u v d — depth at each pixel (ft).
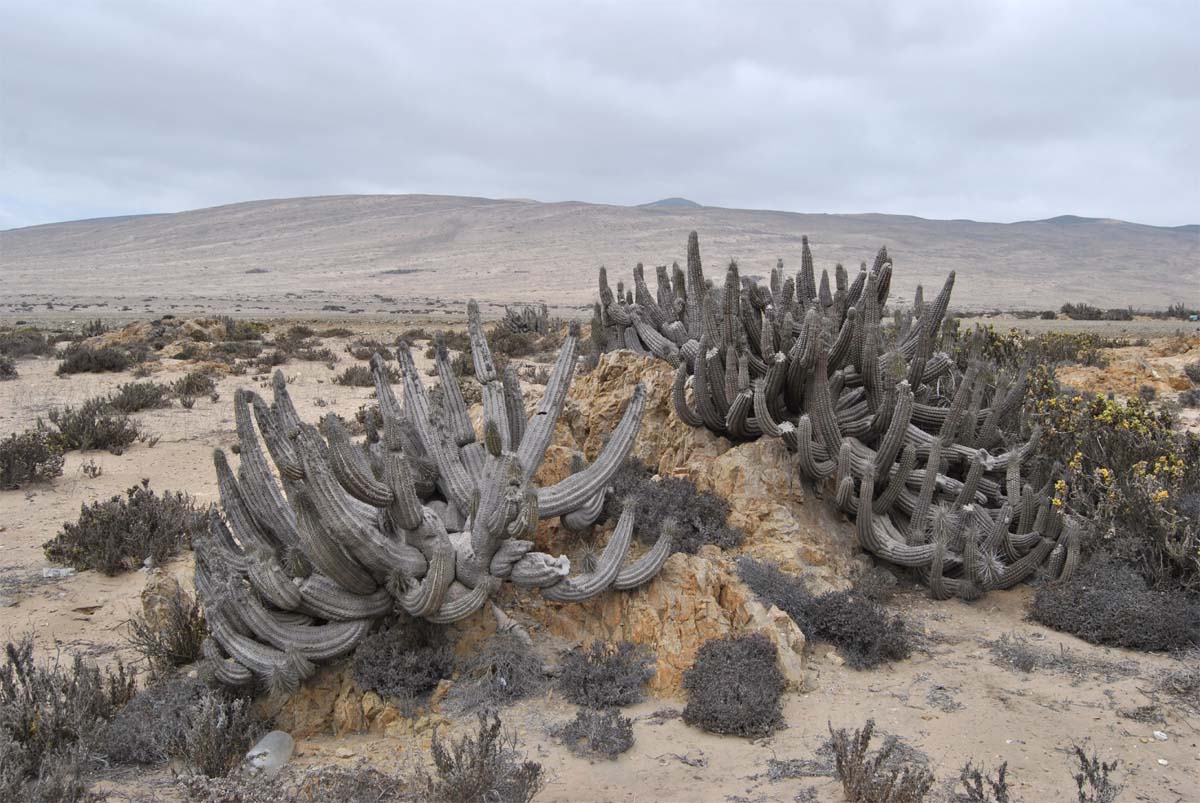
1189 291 418.51
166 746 17.72
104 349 81.61
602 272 36.09
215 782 15.79
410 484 19.15
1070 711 18.49
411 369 24.34
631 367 29.96
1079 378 55.72
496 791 15.14
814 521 25.50
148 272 505.25
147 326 109.91
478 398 55.47
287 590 18.43
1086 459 27.89
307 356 88.58
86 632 24.68
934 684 19.85
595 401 29.66
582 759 16.99
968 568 24.22
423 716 18.72
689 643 20.07
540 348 97.55
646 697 19.49
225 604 18.17
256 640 18.78
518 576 20.16
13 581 28.14
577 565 22.84
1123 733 17.57
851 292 29.94
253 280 442.91
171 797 16.16
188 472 42.57
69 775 16.35
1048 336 72.02
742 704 17.90
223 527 21.76
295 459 18.28
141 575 28.78
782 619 20.54
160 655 21.25
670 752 17.19
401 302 293.23
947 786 15.79
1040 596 23.27
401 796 15.80
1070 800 15.31
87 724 17.67
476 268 474.49
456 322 160.86
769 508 24.63
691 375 29.89
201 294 355.77
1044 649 21.34
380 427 48.32
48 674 20.56
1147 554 23.77
